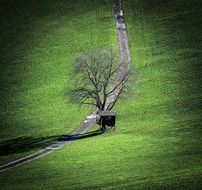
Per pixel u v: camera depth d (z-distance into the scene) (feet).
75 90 593.01
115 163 474.90
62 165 485.56
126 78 615.98
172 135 538.06
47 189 437.58
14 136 600.39
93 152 505.66
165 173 444.14
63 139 565.53
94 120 611.06
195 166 452.76
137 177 441.27
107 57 611.47
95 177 450.30
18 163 507.30
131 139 533.96
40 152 530.68
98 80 584.81
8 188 450.30
